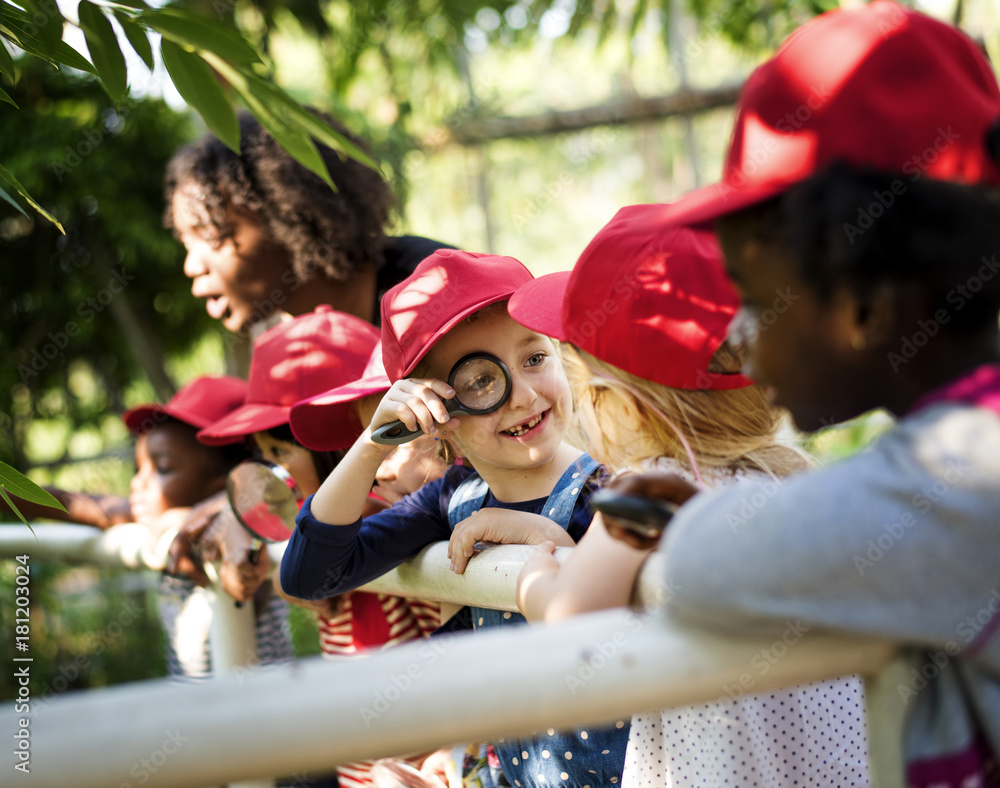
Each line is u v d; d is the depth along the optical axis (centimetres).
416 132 511
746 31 408
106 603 411
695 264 90
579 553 73
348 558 112
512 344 106
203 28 98
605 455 99
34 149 363
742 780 80
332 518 109
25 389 404
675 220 65
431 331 105
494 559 89
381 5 380
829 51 62
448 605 123
